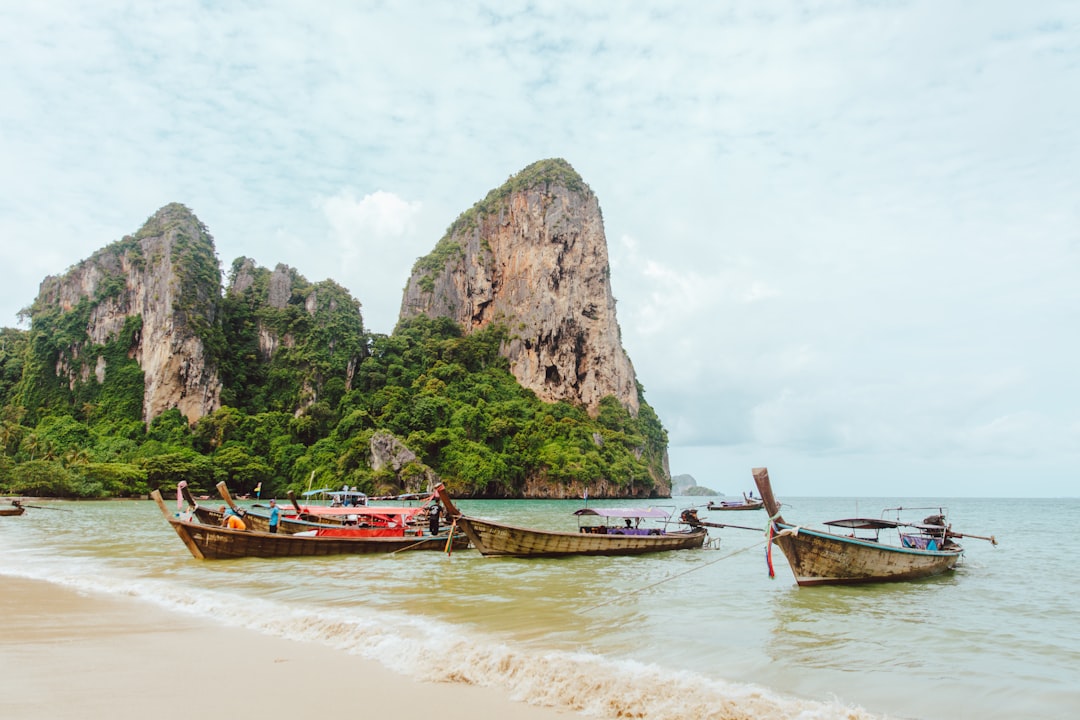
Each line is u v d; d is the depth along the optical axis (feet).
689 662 39.65
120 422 405.59
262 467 361.51
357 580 70.23
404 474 349.00
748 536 141.28
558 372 551.18
